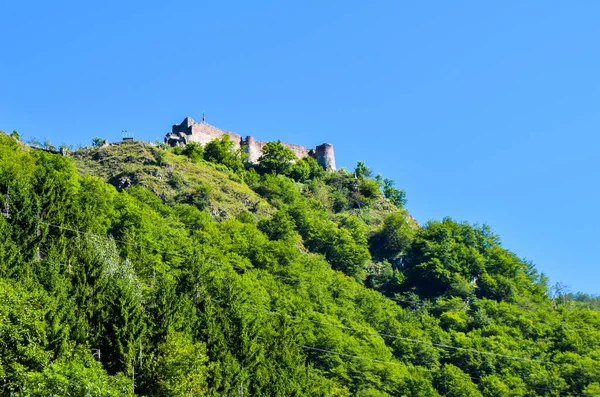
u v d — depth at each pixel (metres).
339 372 93.62
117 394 54.88
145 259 97.25
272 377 77.94
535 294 145.00
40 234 82.69
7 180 91.19
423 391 96.06
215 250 116.88
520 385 102.44
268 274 115.25
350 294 119.88
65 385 49.66
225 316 82.94
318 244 142.12
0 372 50.47
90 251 81.88
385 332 111.81
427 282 142.50
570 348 112.69
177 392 65.88
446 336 115.62
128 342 68.19
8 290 61.41
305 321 101.19
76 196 110.12
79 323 67.75
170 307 76.06
